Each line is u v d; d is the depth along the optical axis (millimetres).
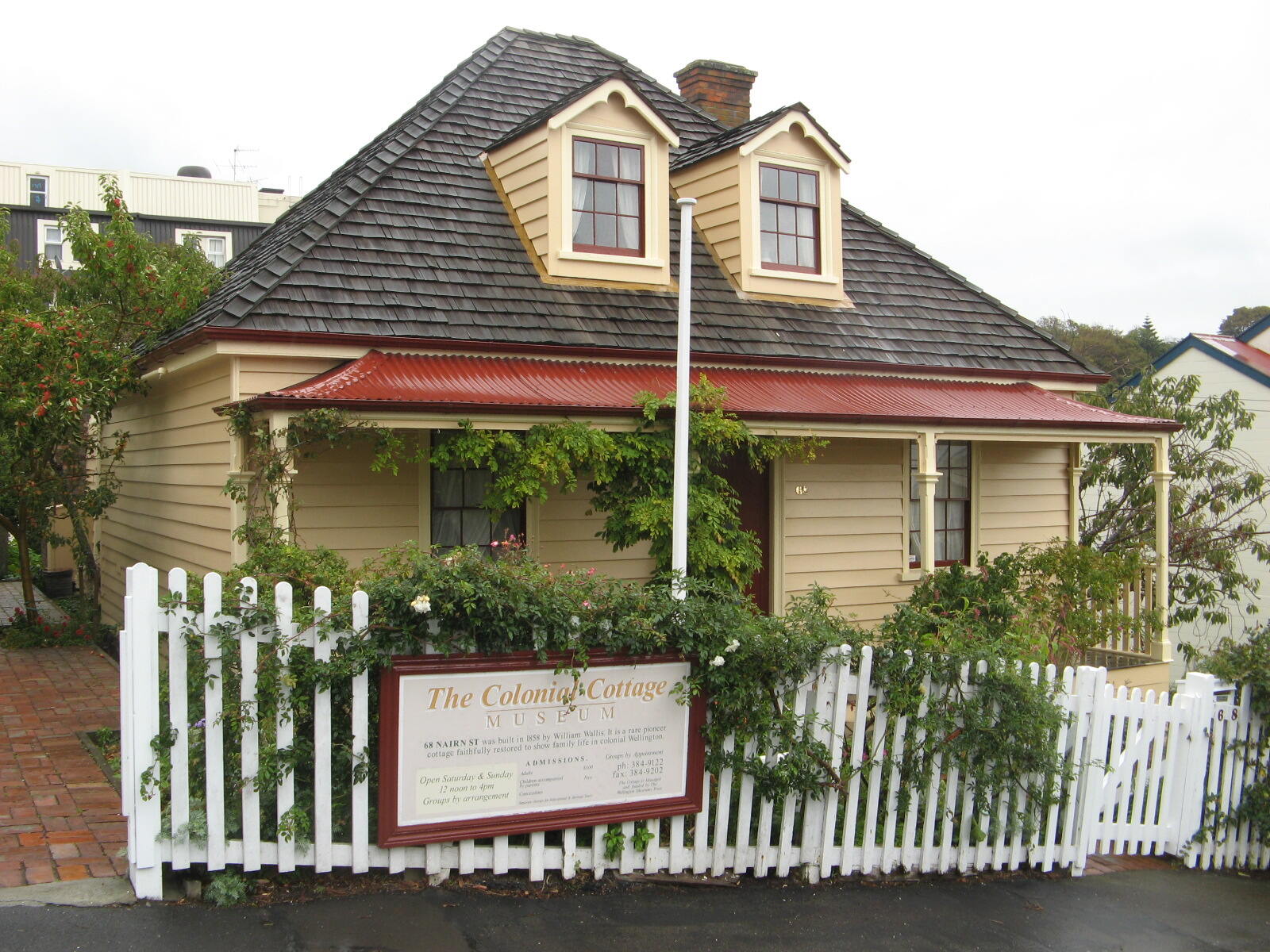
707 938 5785
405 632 5652
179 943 5074
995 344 14016
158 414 12945
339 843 5824
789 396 11180
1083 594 11828
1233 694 8781
